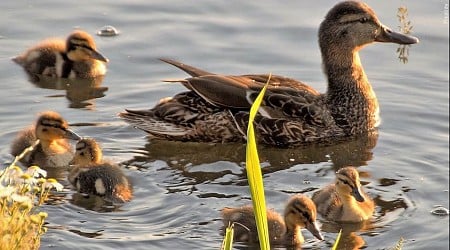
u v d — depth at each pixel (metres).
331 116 16.48
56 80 18.00
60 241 12.55
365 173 15.16
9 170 11.26
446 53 19.05
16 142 15.32
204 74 16.44
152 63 18.48
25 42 19.05
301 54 18.86
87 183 14.02
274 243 13.13
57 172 14.87
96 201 13.77
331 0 20.64
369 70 18.66
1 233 10.60
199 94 16.02
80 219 13.24
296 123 16.20
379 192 14.54
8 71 18.17
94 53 18.14
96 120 16.50
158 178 14.70
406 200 14.28
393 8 20.25
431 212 13.94
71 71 18.06
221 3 20.62
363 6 17.19
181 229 13.14
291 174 15.09
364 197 13.69
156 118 16.08
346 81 16.77
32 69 18.25
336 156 15.83
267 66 18.44
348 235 13.41
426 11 20.19
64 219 13.20
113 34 19.42
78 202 13.73
